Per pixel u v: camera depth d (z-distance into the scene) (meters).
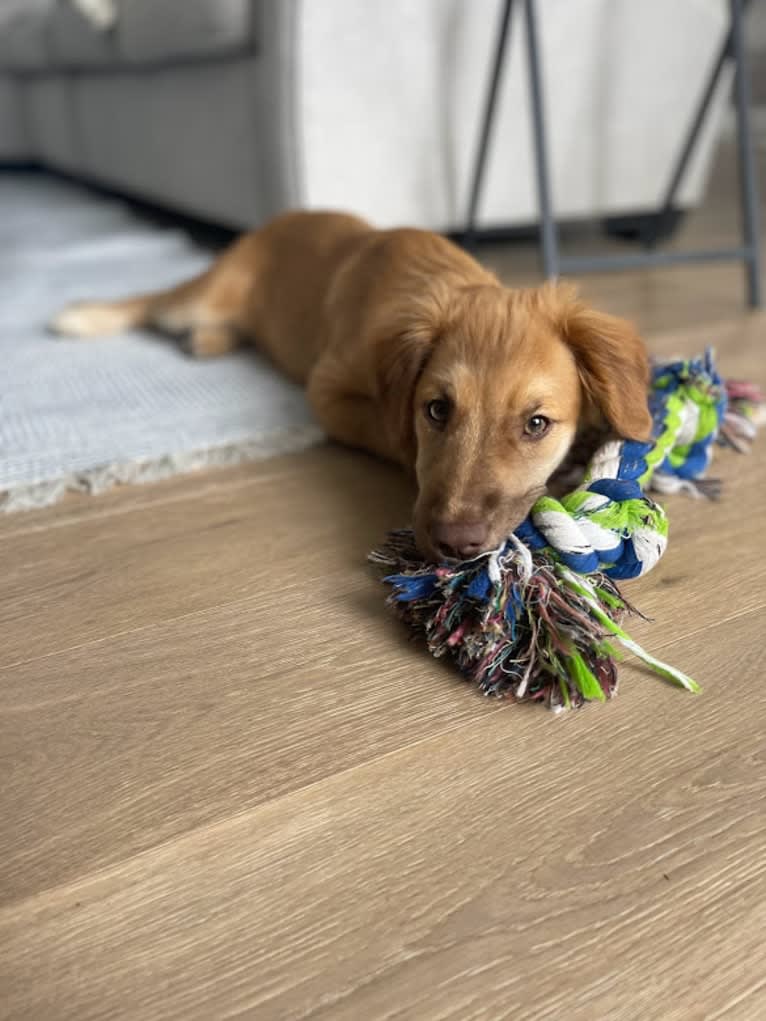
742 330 0.93
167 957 0.28
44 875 0.30
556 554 0.42
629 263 1.04
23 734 0.37
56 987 0.27
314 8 1.02
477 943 0.28
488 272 0.64
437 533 0.43
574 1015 0.26
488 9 1.11
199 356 0.85
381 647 0.42
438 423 0.50
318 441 0.67
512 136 1.20
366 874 0.30
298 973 0.27
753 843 0.31
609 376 0.50
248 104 1.15
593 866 0.30
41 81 2.04
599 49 1.20
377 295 0.62
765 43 2.50
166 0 1.16
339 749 0.36
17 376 0.80
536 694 0.38
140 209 1.79
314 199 1.12
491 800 0.33
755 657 0.41
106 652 0.42
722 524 0.53
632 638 0.42
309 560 0.50
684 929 0.28
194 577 0.48
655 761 0.35
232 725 0.37
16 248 1.36
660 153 1.32
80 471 0.60
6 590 0.47
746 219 1.03
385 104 1.11
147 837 0.32
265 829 0.32
